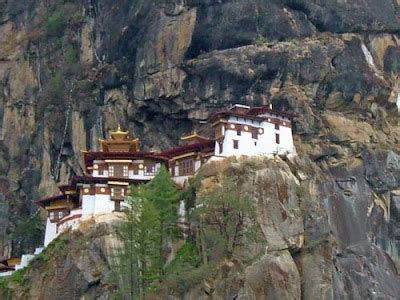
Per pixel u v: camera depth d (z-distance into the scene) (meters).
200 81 142.75
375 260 127.69
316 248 120.50
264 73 140.38
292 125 135.38
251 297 113.31
